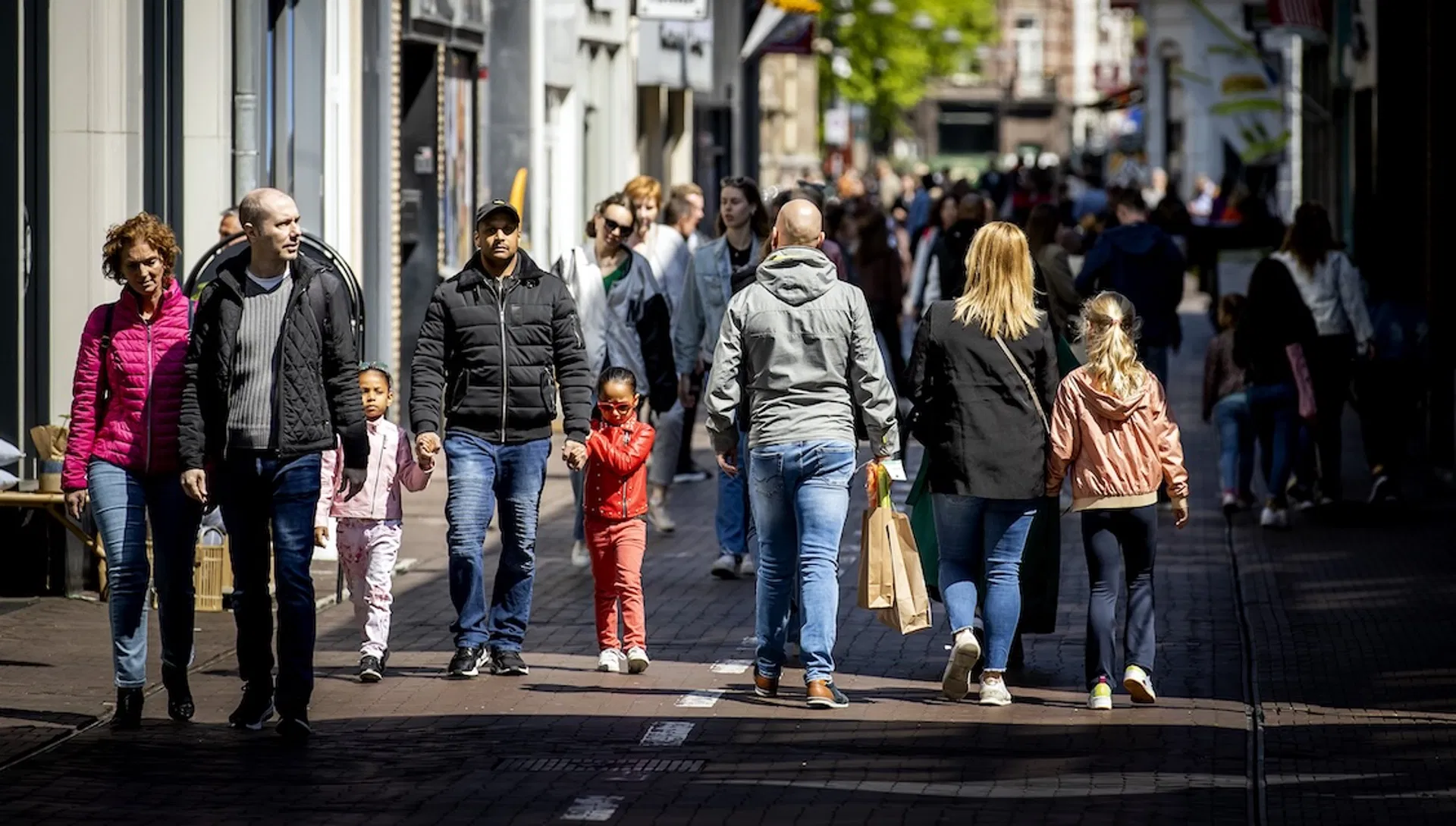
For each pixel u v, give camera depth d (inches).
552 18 2343.8
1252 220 3016.7
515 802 765.3
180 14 1376.7
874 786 789.9
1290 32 3043.8
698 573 1291.8
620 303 1300.4
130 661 881.5
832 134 5935.0
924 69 6087.6
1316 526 1481.3
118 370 871.1
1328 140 3437.5
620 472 997.8
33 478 1251.2
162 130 1355.8
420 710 924.0
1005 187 4665.4
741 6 3673.7
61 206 1255.5
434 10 1964.8
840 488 925.8
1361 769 818.8
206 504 872.9
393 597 1216.2
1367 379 1528.1
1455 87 1803.6
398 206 1923.0
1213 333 3137.3
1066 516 1540.4
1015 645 1010.7
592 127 2640.3
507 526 991.0
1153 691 959.0
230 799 769.6
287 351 853.8
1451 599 1192.2
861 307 922.7
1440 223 1797.5
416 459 990.4
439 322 981.8
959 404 933.8
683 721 904.3
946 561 948.6
